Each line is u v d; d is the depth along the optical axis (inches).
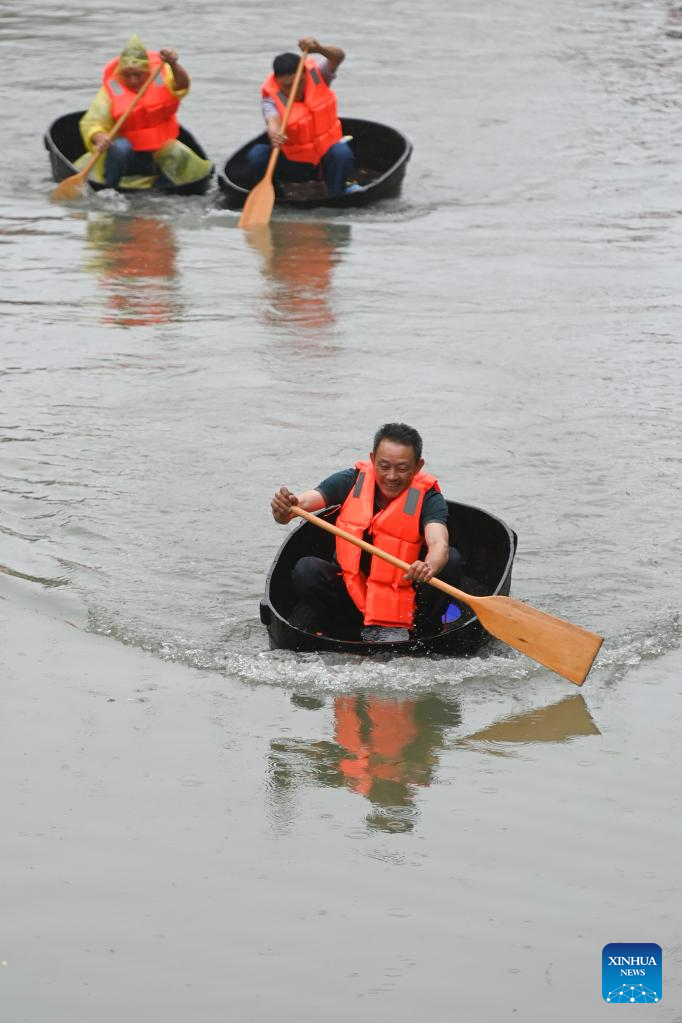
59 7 1886.1
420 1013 312.8
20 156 1234.0
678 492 628.4
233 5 1905.8
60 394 730.2
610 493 625.0
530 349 818.2
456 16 1875.0
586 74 1583.4
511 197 1163.9
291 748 432.5
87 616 515.2
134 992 319.0
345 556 508.7
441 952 334.0
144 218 1085.1
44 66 1541.6
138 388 742.5
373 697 467.5
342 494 520.4
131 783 408.8
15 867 365.4
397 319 868.0
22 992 318.7
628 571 554.9
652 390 755.4
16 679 469.7
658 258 1007.6
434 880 362.9
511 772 420.2
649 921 346.6
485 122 1371.8
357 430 693.3
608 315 882.1
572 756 430.3
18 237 1027.3
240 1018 310.7
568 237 1058.1
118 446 665.6
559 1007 315.6
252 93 1444.4
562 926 344.5
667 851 377.7
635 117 1409.9
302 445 672.4
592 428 700.7
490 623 483.5
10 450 657.0
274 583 513.0
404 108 1407.5
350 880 362.6
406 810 397.4
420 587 516.4
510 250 1023.6
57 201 1119.6
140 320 855.7
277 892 356.8
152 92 1122.7
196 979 323.6
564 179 1214.9
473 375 774.5
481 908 351.3
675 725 451.2
